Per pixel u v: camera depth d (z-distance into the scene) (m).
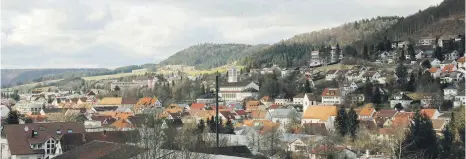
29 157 122.88
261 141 139.00
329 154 119.50
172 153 72.12
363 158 120.56
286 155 127.62
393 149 106.69
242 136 146.62
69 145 115.94
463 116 138.50
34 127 130.00
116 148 80.81
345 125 164.00
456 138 124.38
